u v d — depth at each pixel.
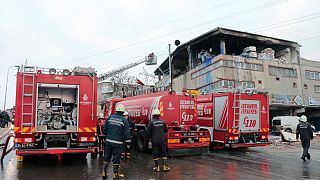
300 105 39.66
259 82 36.47
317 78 42.50
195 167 9.82
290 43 41.75
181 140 12.58
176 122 12.84
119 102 17.38
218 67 34.34
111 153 8.19
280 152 14.38
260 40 39.38
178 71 47.31
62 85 9.80
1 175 8.27
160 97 12.85
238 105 14.07
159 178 8.04
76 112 10.13
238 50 43.81
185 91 13.50
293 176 8.36
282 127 29.08
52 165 9.92
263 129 14.75
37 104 9.69
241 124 14.20
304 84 41.09
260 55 38.66
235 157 12.34
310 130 11.73
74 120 10.15
